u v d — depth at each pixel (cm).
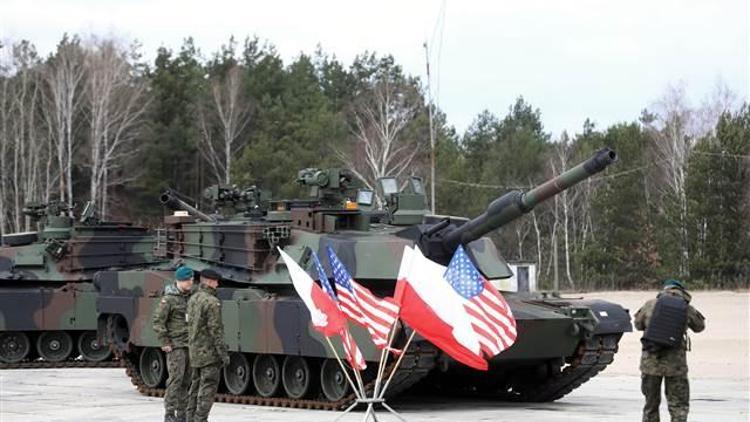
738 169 6806
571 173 2033
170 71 7881
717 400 2325
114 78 6712
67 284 3656
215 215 2831
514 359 2223
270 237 2395
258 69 7988
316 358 2272
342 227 2473
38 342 3659
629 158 7756
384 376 2109
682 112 7750
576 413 2123
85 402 2439
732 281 6700
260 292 2414
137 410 2262
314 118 7162
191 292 1936
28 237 3825
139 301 2605
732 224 6781
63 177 6831
